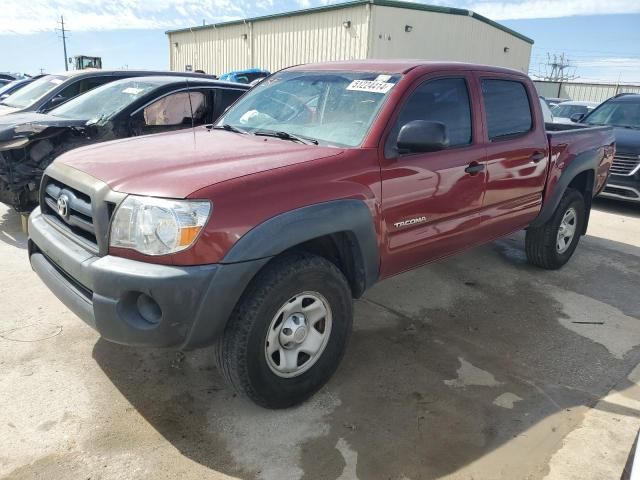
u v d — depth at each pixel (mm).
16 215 6199
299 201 2643
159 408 2844
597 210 8117
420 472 2484
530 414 2941
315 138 3293
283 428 2740
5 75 22328
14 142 5004
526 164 4219
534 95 4441
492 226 4062
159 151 3025
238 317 2562
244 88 6887
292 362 2828
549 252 5027
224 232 2402
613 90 32688
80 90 7754
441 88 3559
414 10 19750
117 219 2455
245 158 2816
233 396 2979
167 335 2402
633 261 5672
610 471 2518
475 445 2678
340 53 20016
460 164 3551
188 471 2424
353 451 2602
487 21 23234
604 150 5398
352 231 2883
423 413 2914
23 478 2326
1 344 3354
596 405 3051
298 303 2777
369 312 4121
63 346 3369
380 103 3227
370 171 2979
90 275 2465
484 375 3314
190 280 2344
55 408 2791
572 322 4125
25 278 4355
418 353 3539
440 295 4520
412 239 3342
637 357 3627
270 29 22859
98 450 2518
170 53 30203
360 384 3156
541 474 2492
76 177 2773
